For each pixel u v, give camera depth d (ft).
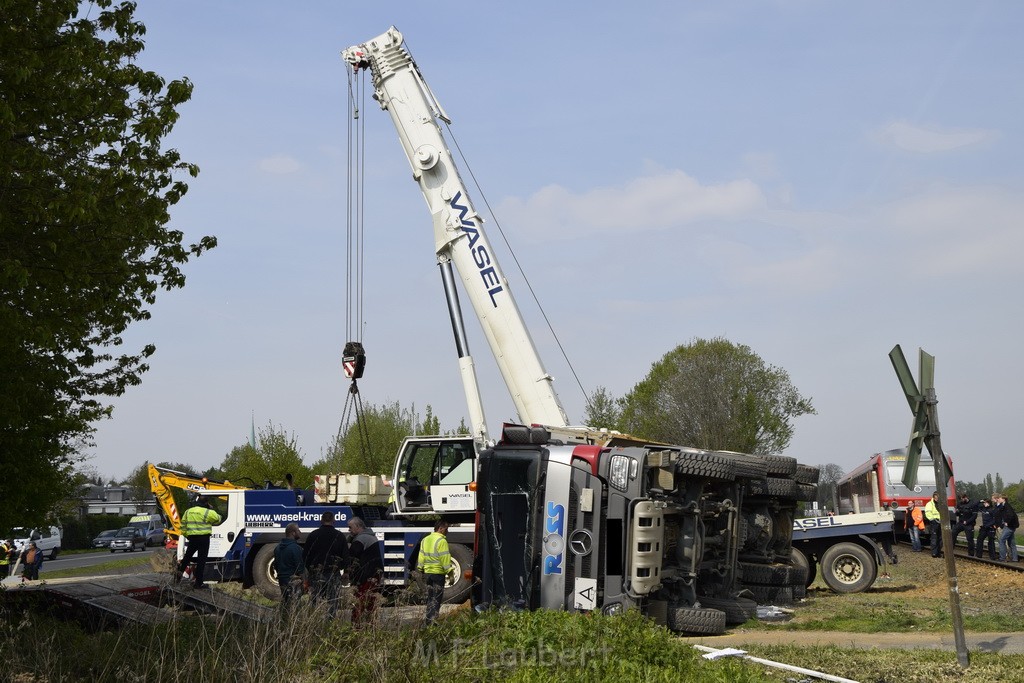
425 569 40.27
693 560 43.29
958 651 30.96
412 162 59.82
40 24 33.81
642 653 29.30
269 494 60.44
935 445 31.12
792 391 163.84
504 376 57.47
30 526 49.47
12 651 28.60
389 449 125.49
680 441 160.45
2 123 31.71
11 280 33.50
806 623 44.19
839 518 60.44
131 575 43.45
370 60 60.70
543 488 40.65
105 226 35.76
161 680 26.73
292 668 26.32
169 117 37.14
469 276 58.08
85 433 49.96
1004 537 78.13
